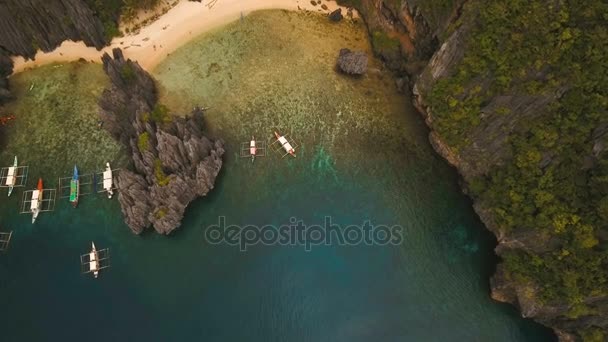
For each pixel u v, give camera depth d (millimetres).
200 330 60812
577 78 58219
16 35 78625
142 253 66312
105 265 65375
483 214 66438
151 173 68125
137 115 70500
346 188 70812
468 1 65875
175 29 83062
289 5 85625
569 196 58750
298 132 75000
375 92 78188
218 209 69125
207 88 78438
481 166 66938
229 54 81312
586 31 58031
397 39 79125
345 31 83875
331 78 79250
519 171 62875
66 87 78875
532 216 60656
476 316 62000
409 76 77562
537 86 60969
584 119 58469
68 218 69125
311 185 71062
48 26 79875
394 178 71625
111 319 61531
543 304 58281
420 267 64938
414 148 73875
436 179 71500
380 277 64062
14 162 72875
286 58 81062
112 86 75250
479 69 64812
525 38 61375
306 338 60406
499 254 63906
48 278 64500
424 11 72812
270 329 60938
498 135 65125
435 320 61625
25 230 68312
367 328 60969
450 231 67500
